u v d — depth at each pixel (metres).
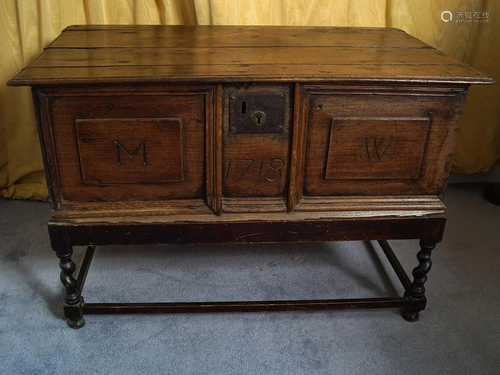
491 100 2.43
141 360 1.67
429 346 1.75
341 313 1.88
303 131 1.56
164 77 1.44
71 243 1.65
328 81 1.49
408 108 1.56
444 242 2.27
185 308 1.77
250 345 1.74
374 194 1.68
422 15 2.27
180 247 2.20
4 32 2.20
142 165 1.57
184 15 2.22
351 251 2.21
